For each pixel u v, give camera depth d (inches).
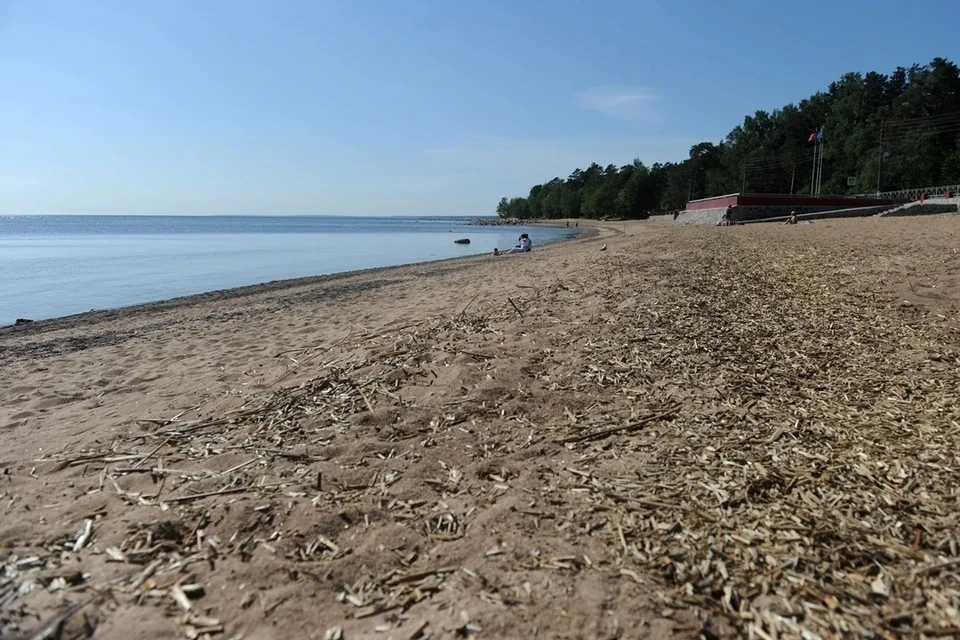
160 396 240.5
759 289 374.9
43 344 418.0
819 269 450.9
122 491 150.2
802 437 166.1
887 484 140.6
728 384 205.6
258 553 120.7
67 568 117.0
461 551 119.5
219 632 99.3
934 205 1190.3
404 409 191.0
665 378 210.5
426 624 99.7
